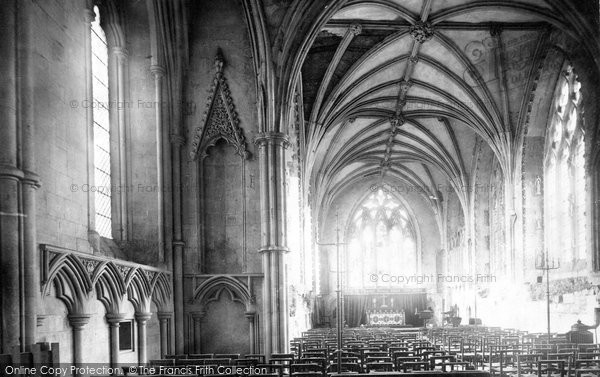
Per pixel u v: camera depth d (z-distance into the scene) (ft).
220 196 71.36
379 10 89.40
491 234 138.51
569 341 70.18
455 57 102.22
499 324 124.77
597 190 83.71
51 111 43.37
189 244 69.62
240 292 68.90
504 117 107.34
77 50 49.16
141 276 57.06
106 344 50.03
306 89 105.50
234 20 73.15
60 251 40.93
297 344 68.69
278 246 69.10
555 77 100.42
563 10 79.66
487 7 86.84
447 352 58.65
